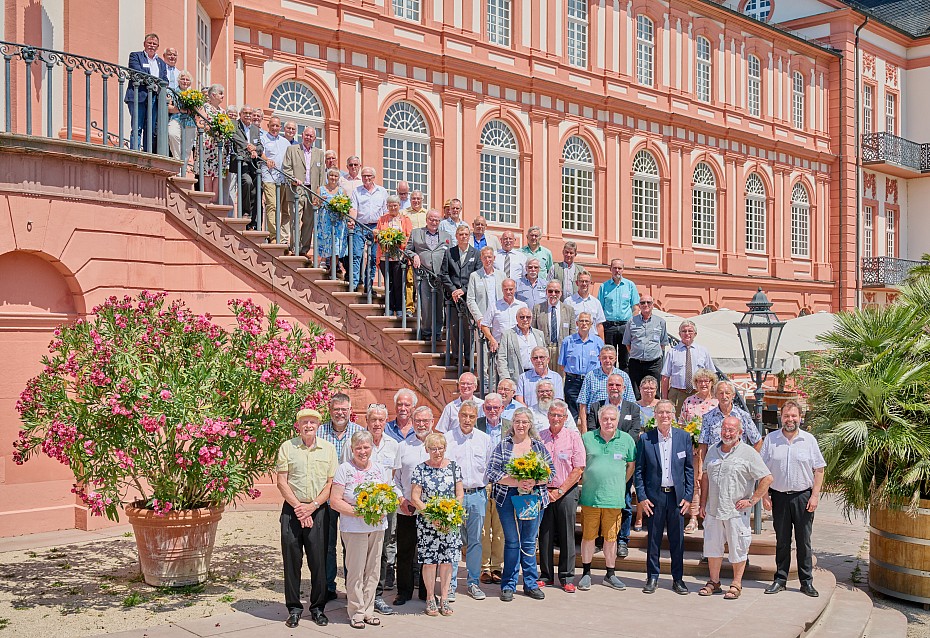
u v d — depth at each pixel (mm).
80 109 12555
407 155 21156
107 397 8102
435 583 8320
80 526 10617
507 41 23688
